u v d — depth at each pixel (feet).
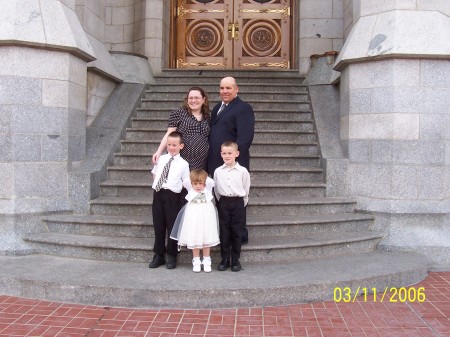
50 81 20.12
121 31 36.04
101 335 12.59
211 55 37.35
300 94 30.07
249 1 37.09
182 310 14.37
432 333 12.91
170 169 16.26
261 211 20.79
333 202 21.25
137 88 29.81
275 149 25.54
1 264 17.20
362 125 21.68
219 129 16.89
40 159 19.88
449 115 20.61
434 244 19.72
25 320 13.57
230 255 16.75
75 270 16.43
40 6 20.16
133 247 17.39
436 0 21.02
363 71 21.63
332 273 16.21
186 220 15.88
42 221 19.62
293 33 36.91
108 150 23.59
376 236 19.88
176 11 37.58
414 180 20.43
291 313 14.17
